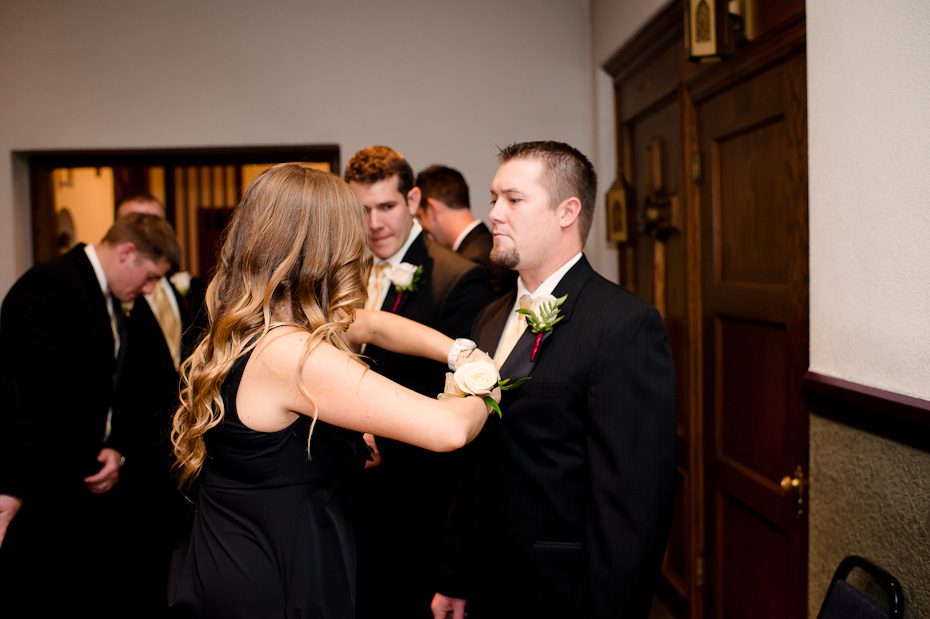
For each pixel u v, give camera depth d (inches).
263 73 157.2
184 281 141.1
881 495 55.1
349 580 51.3
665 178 121.6
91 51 156.2
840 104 60.3
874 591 55.6
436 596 69.1
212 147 158.9
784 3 77.5
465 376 51.3
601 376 53.7
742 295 91.6
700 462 108.2
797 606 79.0
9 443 90.6
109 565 112.2
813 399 64.7
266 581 48.7
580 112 158.2
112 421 111.1
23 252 162.2
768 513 85.9
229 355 48.8
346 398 46.9
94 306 99.3
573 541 55.9
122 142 157.1
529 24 157.6
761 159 86.5
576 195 59.9
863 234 57.4
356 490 55.6
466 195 119.7
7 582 99.5
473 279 86.4
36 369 92.8
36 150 157.5
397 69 157.6
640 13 120.5
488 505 59.4
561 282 60.2
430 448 47.1
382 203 86.7
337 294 51.4
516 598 57.1
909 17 50.5
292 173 52.0
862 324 57.8
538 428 56.3
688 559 112.7
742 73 89.0
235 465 49.4
